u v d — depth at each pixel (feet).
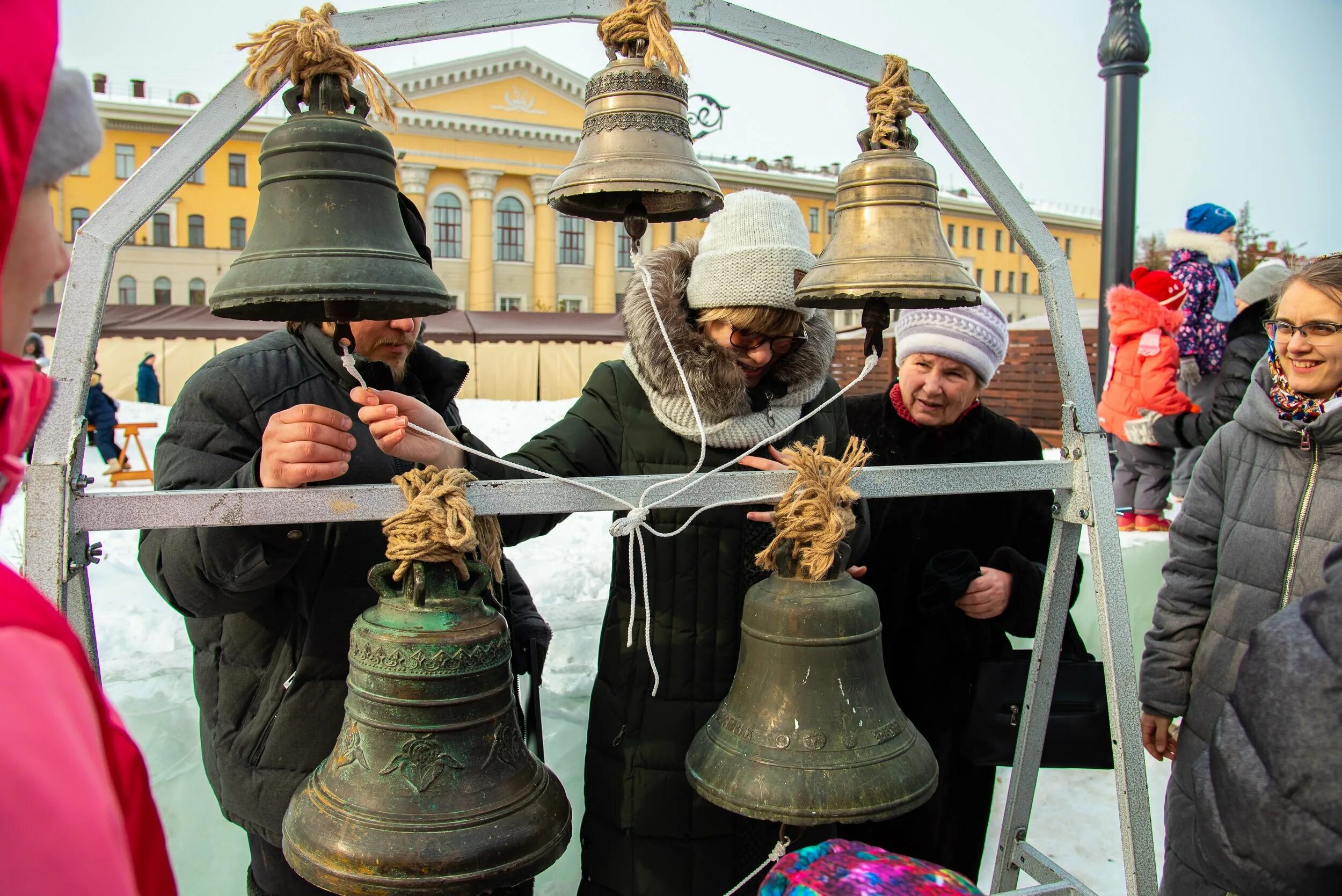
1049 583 5.54
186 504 4.09
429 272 4.17
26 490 3.92
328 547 5.32
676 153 4.54
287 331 5.76
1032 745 5.71
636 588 5.93
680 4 4.64
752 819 6.03
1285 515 5.82
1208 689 6.11
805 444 6.24
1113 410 16.53
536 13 4.62
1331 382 5.60
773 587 4.81
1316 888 3.20
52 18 2.11
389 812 4.04
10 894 1.83
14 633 2.04
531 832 4.17
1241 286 14.14
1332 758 3.14
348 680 4.35
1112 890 8.67
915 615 7.25
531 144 129.70
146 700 8.23
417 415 4.81
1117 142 16.96
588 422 6.07
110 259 4.17
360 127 4.08
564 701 9.07
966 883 3.91
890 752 4.65
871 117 4.99
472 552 4.54
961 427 7.49
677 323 5.71
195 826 7.57
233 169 123.03
